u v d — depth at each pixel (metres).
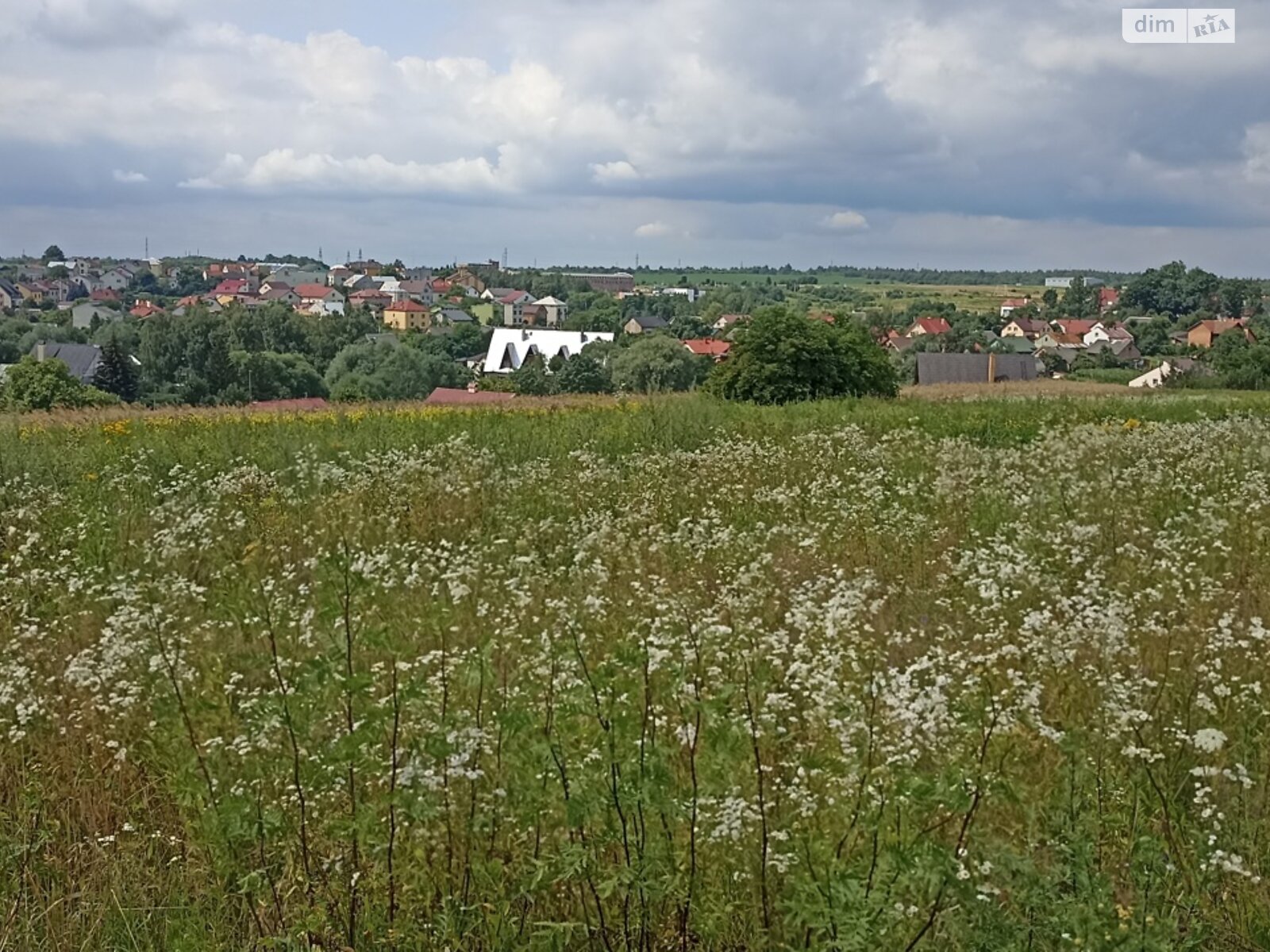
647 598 7.91
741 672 4.97
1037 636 6.73
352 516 11.49
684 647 4.99
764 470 14.59
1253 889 4.38
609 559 9.57
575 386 79.38
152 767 5.45
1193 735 5.56
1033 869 3.92
